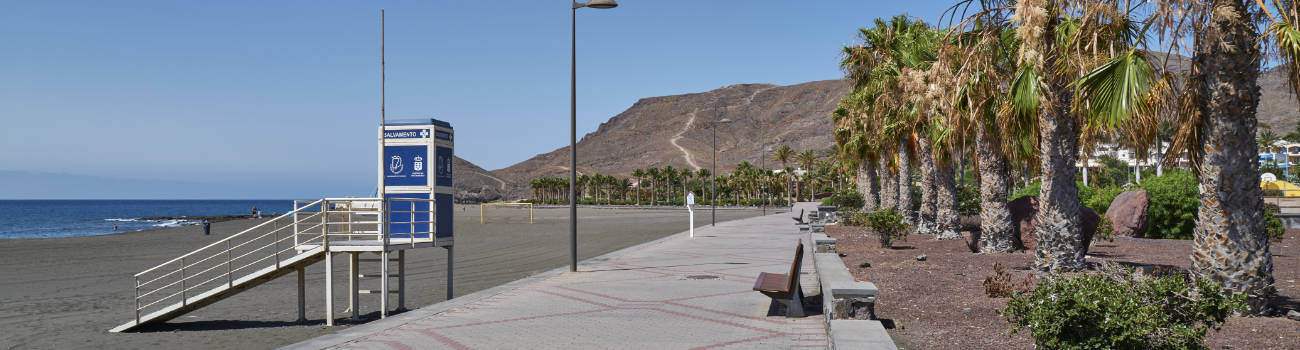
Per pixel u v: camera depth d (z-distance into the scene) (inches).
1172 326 213.6
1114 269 279.0
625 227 1872.5
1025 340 270.4
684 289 464.8
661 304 396.2
